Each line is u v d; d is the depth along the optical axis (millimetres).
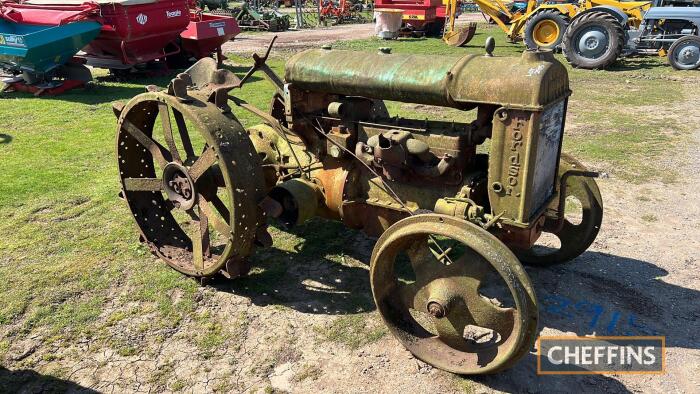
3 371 3117
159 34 11266
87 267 4184
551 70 2916
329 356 3287
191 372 3152
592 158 6598
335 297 3865
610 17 12281
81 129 7898
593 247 4559
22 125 8094
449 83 3113
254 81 11156
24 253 4379
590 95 9953
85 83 10609
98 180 5941
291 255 4430
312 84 3717
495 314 3000
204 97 3703
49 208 5211
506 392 2998
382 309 3242
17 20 10781
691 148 6914
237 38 18391
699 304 3764
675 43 12055
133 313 3660
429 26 18781
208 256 4000
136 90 10539
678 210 5207
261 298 3850
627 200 5438
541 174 3193
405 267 4250
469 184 3359
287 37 18734
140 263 4266
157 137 7227
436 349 3209
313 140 3992
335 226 4922
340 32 20484
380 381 3088
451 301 3043
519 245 3256
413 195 3609
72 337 3414
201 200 3863
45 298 3781
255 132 4488
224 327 3539
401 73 3318
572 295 3879
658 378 3107
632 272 4168
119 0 10266
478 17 26156
